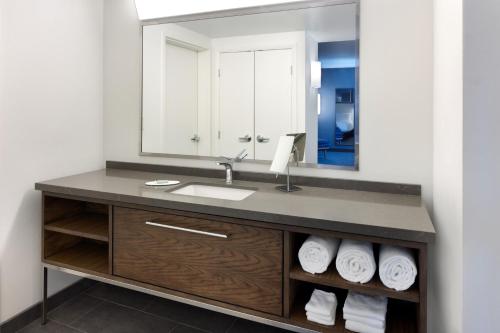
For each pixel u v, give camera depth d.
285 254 1.27
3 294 1.77
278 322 1.30
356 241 1.29
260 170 1.95
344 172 1.77
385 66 1.65
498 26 0.91
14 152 1.80
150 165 2.20
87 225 1.85
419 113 1.61
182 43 2.08
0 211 1.75
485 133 0.92
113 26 2.26
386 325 1.32
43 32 1.91
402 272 1.15
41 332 1.83
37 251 1.94
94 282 2.34
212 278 1.40
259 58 1.91
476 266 0.94
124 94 2.25
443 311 1.33
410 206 1.39
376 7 1.65
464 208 0.95
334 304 1.30
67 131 2.08
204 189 1.89
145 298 2.19
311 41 1.79
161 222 1.49
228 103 2.00
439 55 1.38
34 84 1.88
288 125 1.86
